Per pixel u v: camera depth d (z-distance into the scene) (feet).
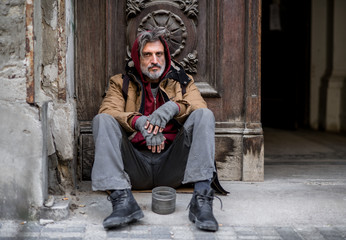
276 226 6.66
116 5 9.02
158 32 7.88
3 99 6.61
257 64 9.11
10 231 6.28
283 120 20.56
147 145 7.17
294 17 20.39
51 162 7.43
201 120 7.09
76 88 8.95
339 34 19.94
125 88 8.07
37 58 6.82
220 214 7.18
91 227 6.48
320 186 9.07
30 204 6.72
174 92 8.32
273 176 10.02
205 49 9.24
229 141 9.27
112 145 6.87
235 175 9.36
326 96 20.20
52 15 7.34
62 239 5.99
